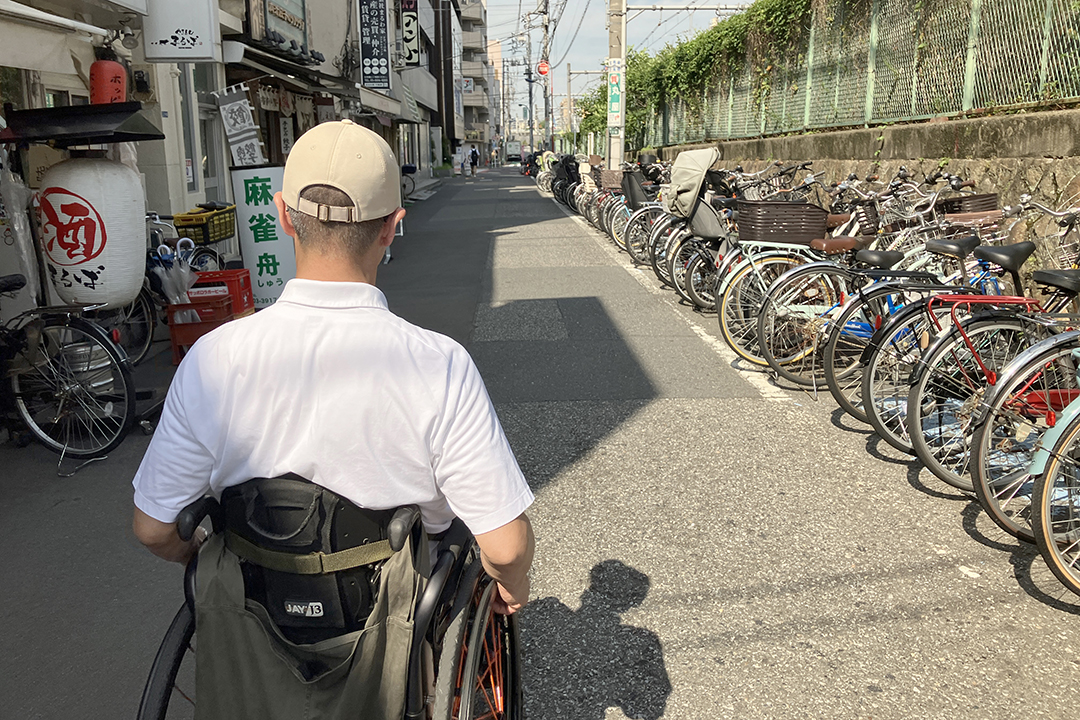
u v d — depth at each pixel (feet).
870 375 13.41
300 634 4.80
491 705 6.48
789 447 14.34
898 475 13.14
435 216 62.54
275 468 4.48
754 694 8.08
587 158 56.75
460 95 221.87
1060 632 9.00
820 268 16.89
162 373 19.75
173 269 19.62
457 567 5.49
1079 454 9.38
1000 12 25.76
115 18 21.12
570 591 9.93
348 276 4.50
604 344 21.42
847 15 36.83
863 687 8.14
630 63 88.63
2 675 8.59
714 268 23.79
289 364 4.39
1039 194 21.98
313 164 4.37
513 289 29.63
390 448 4.44
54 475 13.85
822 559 10.54
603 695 8.12
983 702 7.90
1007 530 10.83
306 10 46.75
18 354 14.28
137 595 10.15
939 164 26.96
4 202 15.48
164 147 29.73
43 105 21.90
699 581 10.08
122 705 8.16
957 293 13.00
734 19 52.54
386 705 4.77
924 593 9.75
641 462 13.71
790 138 41.11
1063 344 10.25
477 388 4.63
